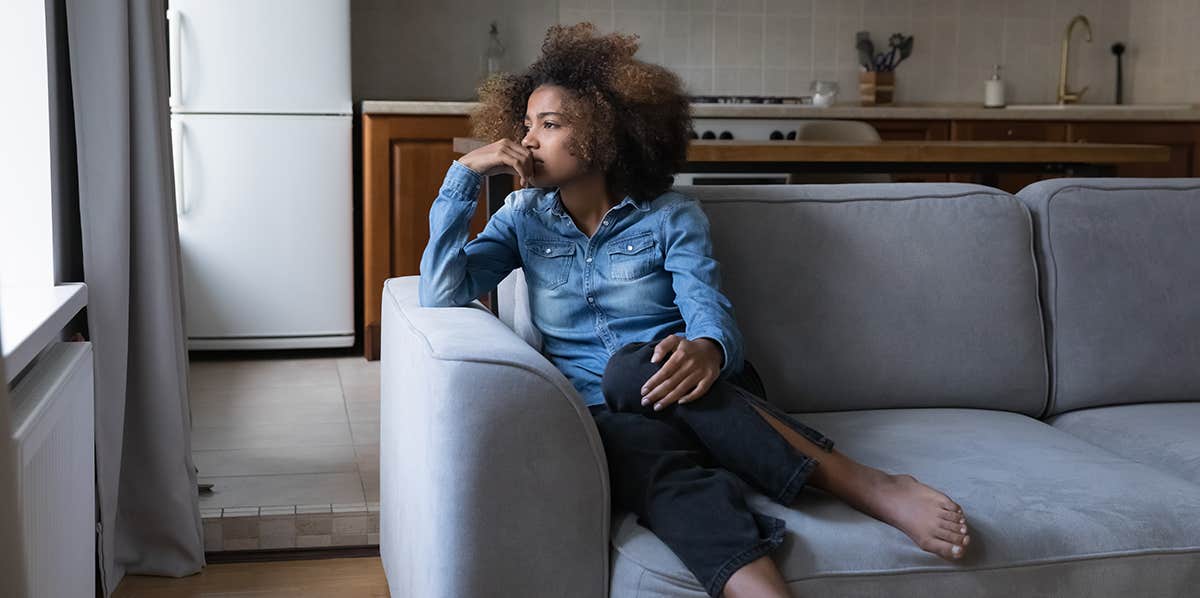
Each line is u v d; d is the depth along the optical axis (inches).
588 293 71.9
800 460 59.6
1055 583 57.9
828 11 211.9
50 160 77.8
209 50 158.6
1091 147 116.1
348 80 162.7
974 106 215.5
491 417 55.1
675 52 208.5
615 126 71.7
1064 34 218.8
